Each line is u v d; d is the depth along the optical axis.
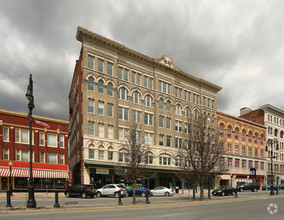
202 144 26.67
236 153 58.56
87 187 26.89
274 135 71.62
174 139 45.12
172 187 43.19
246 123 62.78
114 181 36.47
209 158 26.28
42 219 12.19
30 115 16.86
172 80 46.66
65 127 35.75
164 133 43.66
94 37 35.72
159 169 41.28
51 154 33.84
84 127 33.84
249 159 61.75
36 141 32.62
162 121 43.97
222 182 55.28
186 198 27.44
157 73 44.09
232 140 57.91
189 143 28.91
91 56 35.84
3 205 17.72
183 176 44.91
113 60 38.12
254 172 56.66
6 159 30.02
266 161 66.88
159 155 41.97
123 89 39.38
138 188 30.38
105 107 36.34
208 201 23.17
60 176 33.50
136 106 40.53
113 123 37.00
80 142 35.94
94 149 34.38
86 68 34.91
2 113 30.36
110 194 28.20
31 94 17.00
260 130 66.88
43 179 32.50
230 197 29.56
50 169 32.91
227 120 57.53
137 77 41.44
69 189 27.70
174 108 46.31
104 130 35.94
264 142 67.69
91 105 35.06
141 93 41.38
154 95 43.25
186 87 49.62
